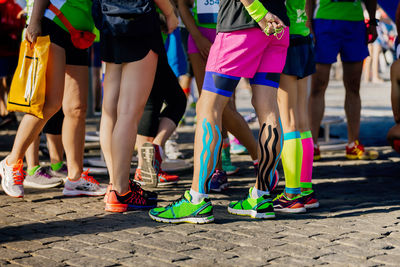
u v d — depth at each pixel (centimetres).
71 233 567
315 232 571
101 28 647
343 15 1002
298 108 671
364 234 562
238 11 577
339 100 2073
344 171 938
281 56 610
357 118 1045
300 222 613
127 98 650
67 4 686
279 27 570
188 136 1373
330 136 1284
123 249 516
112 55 661
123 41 641
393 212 657
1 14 1343
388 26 2750
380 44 2803
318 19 1009
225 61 584
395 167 973
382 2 1080
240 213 645
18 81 679
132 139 655
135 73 646
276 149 615
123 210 659
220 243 534
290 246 525
